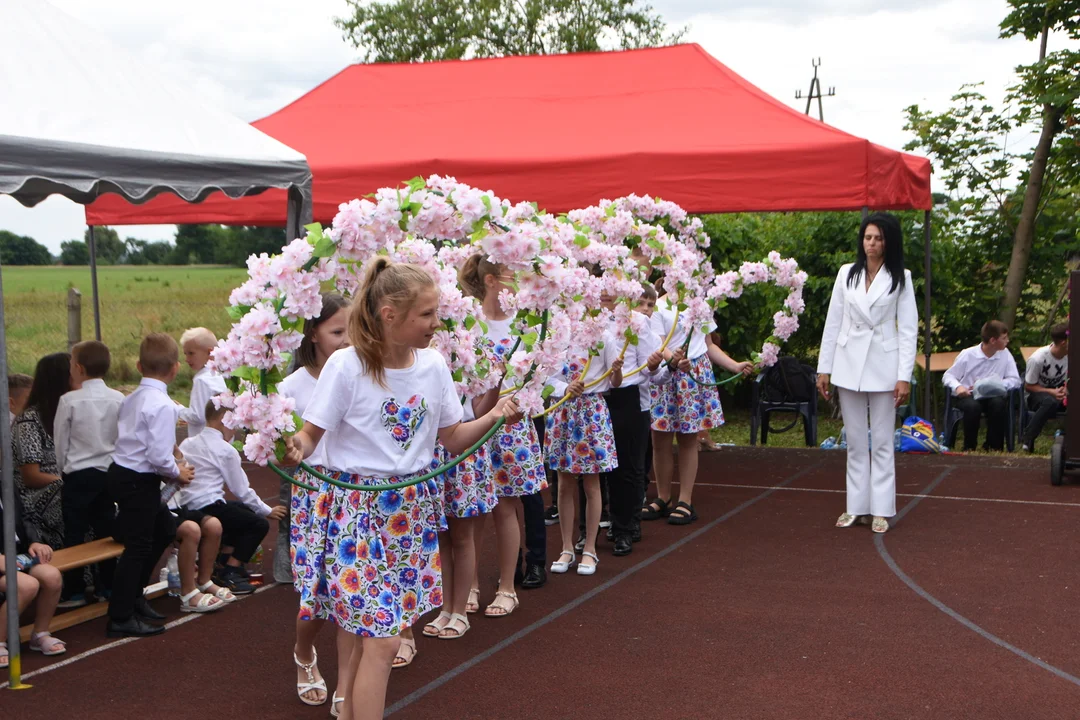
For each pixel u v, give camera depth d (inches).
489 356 165.8
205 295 961.5
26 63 180.7
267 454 117.2
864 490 253.4
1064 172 469.4
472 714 146.1
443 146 334.0
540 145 325.7
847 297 245.4
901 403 247.0
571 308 181.6
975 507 274.7
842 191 292.2
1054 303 484.7
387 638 119.2
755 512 274.8
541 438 243.4
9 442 156.3
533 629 182.4
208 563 199.6
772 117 329.4
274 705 150.7
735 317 456.8
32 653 172.2
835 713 145.3
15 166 156.0
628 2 1092.5
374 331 117.4
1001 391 369.7
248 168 200.1
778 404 390.6
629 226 234.4
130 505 177.3
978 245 484.1
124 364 551.2
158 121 192.7
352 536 118.6
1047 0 440.5
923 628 180.7
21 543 180.9
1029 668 161.3
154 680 160.6
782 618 187.2
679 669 162.7
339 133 363.6
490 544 244.4
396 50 1057.5
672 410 261.1
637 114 349.7
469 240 175.0
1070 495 286.8
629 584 209.5
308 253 131.2
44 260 1379.2
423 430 122.0
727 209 301.7
